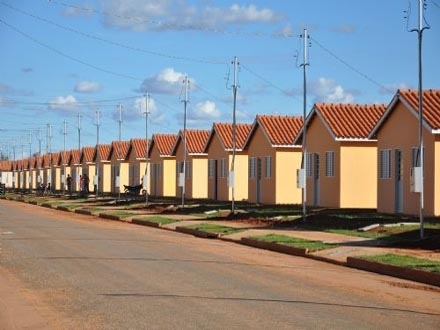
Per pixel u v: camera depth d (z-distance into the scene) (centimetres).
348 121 3562
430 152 2770
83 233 2659
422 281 1499
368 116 3609
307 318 1048
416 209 2881
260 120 4272
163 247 2145
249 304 1161
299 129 4197
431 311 1151
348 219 2714
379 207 3192
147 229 2998
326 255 1895
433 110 2814
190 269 1609
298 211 3316
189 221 3219
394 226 2391
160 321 1015
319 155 3716
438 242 1953
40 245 2142
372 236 2230
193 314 1067
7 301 1184
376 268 1656
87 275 1490
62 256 1845
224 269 1623
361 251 1892
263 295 1255
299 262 1833
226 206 3994
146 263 1711
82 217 3953
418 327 1008
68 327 980
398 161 3047
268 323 1006
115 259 1789
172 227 2995
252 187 4466
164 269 1602
